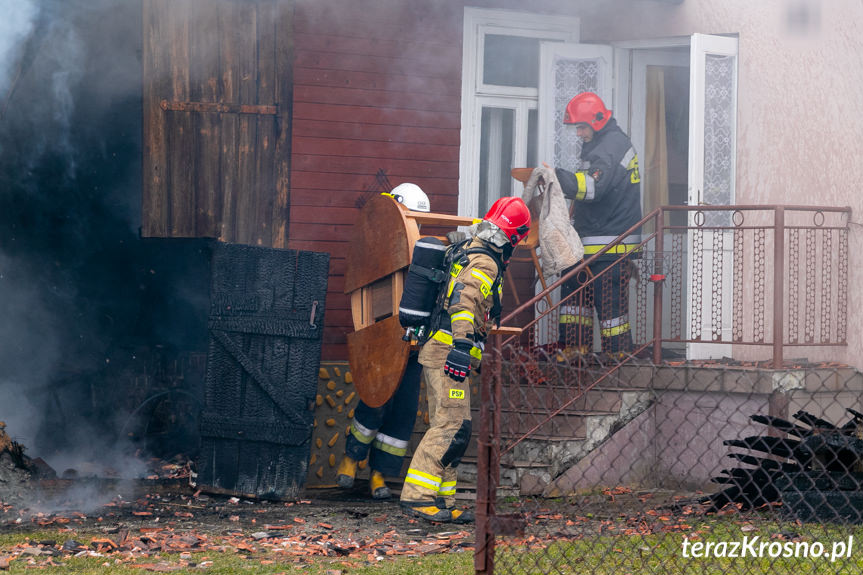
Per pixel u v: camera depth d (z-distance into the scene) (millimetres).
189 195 15156
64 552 9859
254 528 11492
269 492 13625
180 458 15992
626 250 15461
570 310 15680
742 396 13836
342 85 16156
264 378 13820
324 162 15977
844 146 14633
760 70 15742
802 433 12172
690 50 16344
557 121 17641
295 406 13797
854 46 14555
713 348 15633
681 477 14266
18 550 9820
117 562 9430
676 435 14352
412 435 15398
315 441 15055
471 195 17422
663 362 15008
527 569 8812
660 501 12961
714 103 16016
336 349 15883
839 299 14586
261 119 15492
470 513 12094
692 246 15703
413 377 13992
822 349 14922
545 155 17562
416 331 12156
